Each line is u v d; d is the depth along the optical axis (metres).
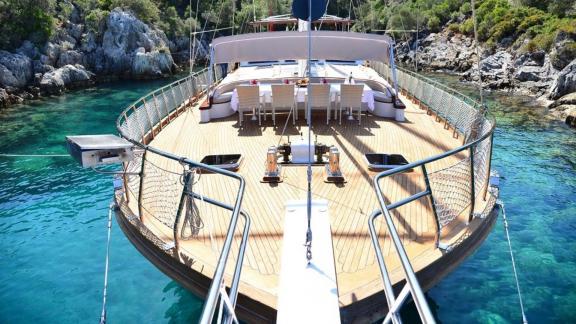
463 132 6.89
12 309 5.32
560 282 5.83
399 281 3.37
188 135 7.38
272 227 4.30
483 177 4.80
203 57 40.31
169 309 5.25
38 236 7.13
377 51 7.93
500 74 27.92
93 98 22.94
